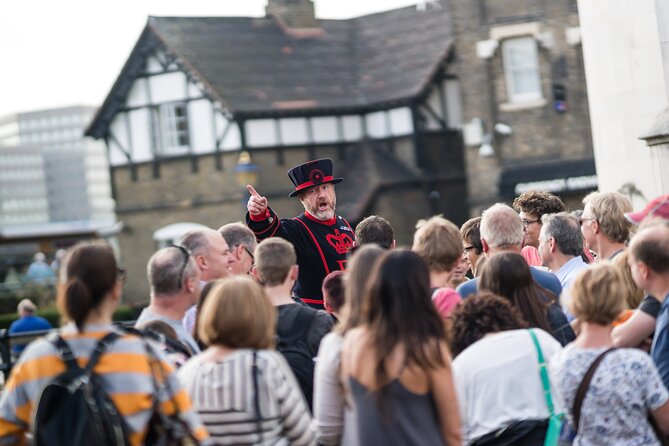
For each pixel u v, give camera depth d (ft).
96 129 171.53
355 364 25.49
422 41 164.55
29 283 163.84
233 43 165.99
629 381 26.71
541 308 30.63
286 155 158.92
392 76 162.81
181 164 164.04
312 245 42.88
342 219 44.62
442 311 31.27
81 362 24.41
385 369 24.89
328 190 43.57
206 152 161.07
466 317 28.63
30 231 199.93
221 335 26.27
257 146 157.07
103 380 24.27
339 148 162.09
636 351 27.12
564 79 143.84
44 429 23.89
